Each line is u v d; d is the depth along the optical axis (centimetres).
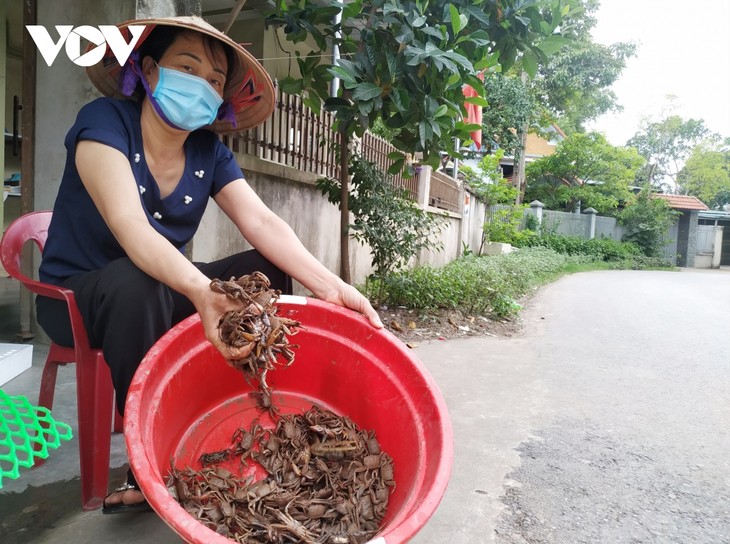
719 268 2928
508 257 1308
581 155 2427
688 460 268
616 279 1484
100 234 182
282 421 180
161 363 148
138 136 176
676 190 4400
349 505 151
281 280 200
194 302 136
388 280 599
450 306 630
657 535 200
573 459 261
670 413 337
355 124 442
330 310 183
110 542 166
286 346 133
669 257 2773
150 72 174
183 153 195
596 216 2527
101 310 159
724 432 308
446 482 132
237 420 182
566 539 193
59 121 335
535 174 2564
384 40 411
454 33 362
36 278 346
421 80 398
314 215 626
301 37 457
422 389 164
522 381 388
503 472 243
